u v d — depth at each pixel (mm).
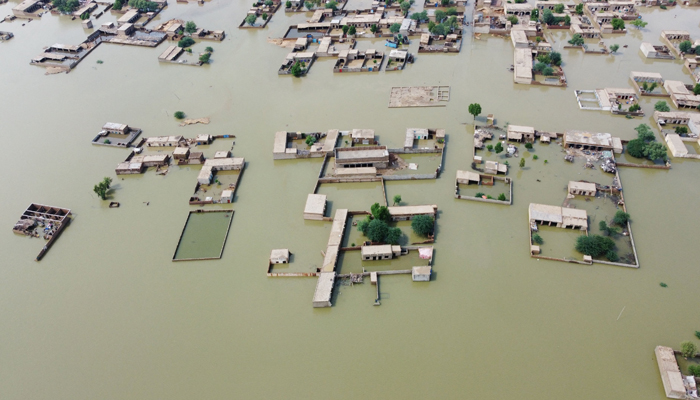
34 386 92938
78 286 110812
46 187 138500
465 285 104938
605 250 107250
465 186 129750
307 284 107750
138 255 116938
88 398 90562
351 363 92688
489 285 104562
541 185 127938
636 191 124750
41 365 96188
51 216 127812
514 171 132875
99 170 144000
